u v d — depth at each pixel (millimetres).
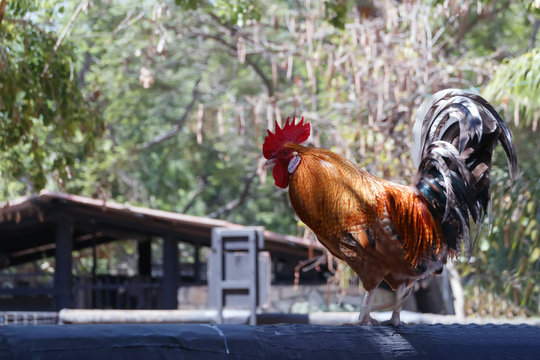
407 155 8781
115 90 15984
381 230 2492
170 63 17500
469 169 2799
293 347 1698
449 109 2848
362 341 1798
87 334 1474
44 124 7445
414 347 1841
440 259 2703
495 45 16297
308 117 9406
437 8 9641
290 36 15383
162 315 9484
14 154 7879
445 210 2686
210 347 1587
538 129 11984
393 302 2578
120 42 13953
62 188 8422
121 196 18812
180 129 20312
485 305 9766
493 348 1880
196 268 13766
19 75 6941
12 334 1420
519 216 7590
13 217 12344
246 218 23719
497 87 7074
